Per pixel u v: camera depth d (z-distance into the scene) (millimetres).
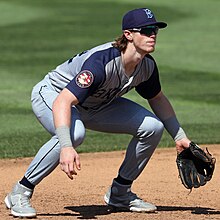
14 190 19312
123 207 20484
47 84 19516
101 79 18125
